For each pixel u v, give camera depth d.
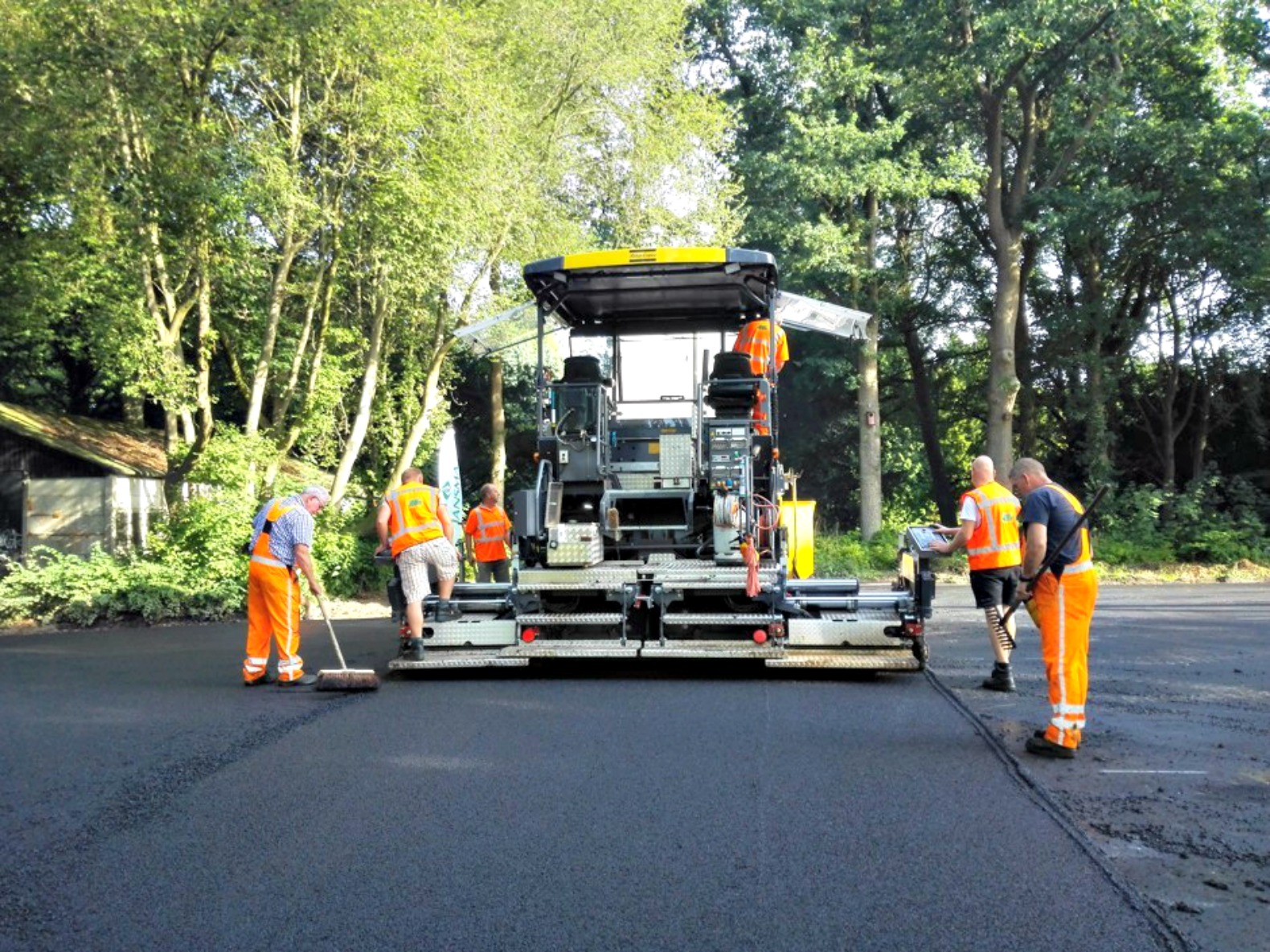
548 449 10.77
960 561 27.03
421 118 17.45
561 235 20.14
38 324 20.31
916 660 9.70
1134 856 5.17
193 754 6.95
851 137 27.97
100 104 16.02
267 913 4.39
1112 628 14.49
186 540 18.05
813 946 4.06
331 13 15.98
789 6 29.19
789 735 7.42
